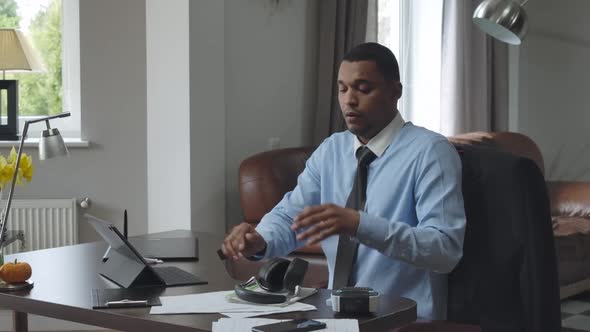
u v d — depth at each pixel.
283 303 1.75
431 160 1.99
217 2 4.27
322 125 4.95
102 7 4.38
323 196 2.20
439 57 6.09
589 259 4.98
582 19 7.11
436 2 6.05
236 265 3.80
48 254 2.55
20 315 2.49
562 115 7.19
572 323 4.23
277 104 4.87
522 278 1.99
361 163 2.10
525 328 1.98
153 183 4.34
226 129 4.54
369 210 2.08
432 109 6.09
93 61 4.39
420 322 1.86
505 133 5.48
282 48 4.88
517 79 6.92
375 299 1.68
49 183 4.39
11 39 4.20
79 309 1.78
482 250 1.99
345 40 4.97
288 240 2.15
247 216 4.13
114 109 4.40
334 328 1.55
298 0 4.96
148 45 4.30
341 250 2.08
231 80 4.55
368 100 2.03
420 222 1.98
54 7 4.59
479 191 2.01
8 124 4.32
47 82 4.58
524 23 3.76
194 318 1.66
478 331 1.86
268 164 4.12
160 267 2.26
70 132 4.57
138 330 1.67
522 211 1.97
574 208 5.57
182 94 4.15
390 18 5.75
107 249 2.64
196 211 4.21
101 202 4.42
